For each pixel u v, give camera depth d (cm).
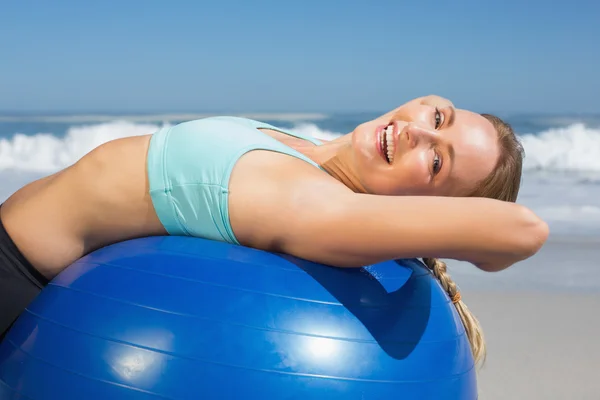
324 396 181
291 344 183
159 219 219
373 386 186
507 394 315
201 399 178
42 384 191
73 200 222
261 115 2736
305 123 1705
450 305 223
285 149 219
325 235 196
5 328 219
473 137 232
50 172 930
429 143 230
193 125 223
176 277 193
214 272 194
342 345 187
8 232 224
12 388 199
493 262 195
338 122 1716
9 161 1018
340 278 200
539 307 426
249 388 179
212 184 209
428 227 188
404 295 205
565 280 477
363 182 239
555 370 341
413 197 196
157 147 220
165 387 179
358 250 195
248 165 210
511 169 239
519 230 187
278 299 189
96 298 194
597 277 482
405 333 196
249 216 206
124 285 195
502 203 190
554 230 608
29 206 225
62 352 190
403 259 223
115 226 223
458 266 517
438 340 203
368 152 234
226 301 187
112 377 183
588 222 636
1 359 206
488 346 367
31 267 224
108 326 188
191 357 180
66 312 196
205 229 214
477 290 458
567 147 1063
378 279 205
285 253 208
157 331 184
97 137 1147
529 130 1127
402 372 191
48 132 1134
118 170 220
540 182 870
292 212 200
